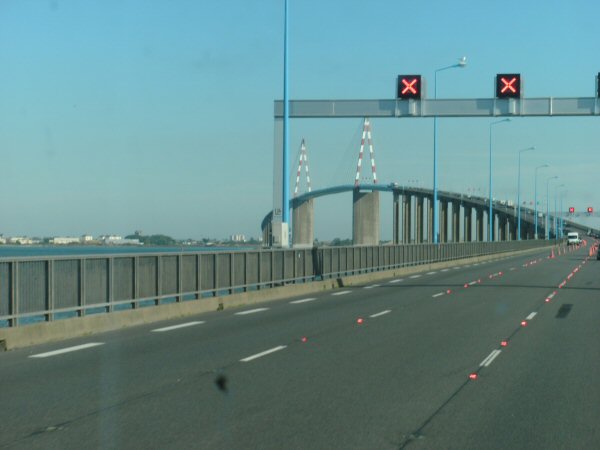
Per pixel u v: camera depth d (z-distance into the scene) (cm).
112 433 1230
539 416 1348
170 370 1827
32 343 2272
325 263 5016
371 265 6056
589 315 3162
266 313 3306
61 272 2445
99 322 2616
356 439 1189
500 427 1267
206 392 1561
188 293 3269
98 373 1788
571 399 1494
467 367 1870
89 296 2597
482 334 2534
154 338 2447
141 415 1355
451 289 4778
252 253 3928
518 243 14025
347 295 4378
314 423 1292
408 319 3016
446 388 1602
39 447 1152
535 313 3244
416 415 1353
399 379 1705
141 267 2911
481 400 1481
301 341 2361
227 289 3616
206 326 2798
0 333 2150
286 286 4275
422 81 4903
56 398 1505
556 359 2000
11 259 2203
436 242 8450
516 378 1720
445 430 1248
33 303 2309
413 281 5719
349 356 2048
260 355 2069
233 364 1916
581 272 6869
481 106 4866
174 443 1167
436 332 2591
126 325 2767
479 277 6159
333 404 1444
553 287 4903
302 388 1600
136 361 1967
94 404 1448
